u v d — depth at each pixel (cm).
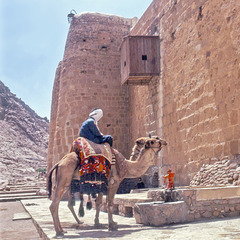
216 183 941
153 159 648
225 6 995
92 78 2009
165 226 602
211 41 1070
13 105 16112
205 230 513
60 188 570
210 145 1044
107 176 599
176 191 678
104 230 595
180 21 1327
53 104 2577
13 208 1359
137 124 1862
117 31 2123
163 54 1504
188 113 1218
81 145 596
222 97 988
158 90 1548
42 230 612
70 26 2117
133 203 794
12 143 12975
